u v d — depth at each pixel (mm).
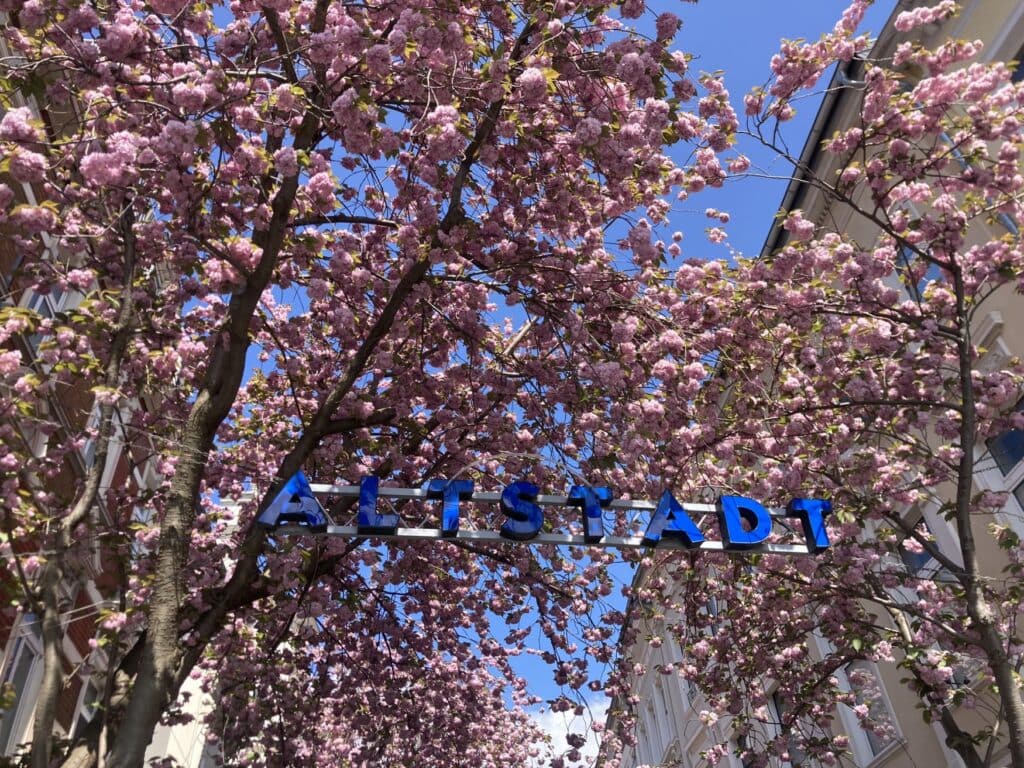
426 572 9164
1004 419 7320
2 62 5598
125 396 5605
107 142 5023
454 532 5996
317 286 6621
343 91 6184
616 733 10102
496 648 10781
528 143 6742
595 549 9109
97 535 5293
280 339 8562
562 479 8500
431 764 10602
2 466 5133
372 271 7750
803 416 7797
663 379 6613
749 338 7688
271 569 6008
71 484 9430
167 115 6137
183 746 16125
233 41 5902
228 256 5660
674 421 7285
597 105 6410
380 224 7371
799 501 6707
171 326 6715
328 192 5562
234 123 5691
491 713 13102
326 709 11562
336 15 5840
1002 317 9594
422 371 8203
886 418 8383
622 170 6137
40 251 6305
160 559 5008
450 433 8273
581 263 7406
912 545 7965
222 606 5520
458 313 7977
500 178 7605
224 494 8938
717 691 9977
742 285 7496
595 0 6035
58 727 9625
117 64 5500
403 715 10219
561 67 6309
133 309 5508
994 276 7160
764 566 8258
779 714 12484
